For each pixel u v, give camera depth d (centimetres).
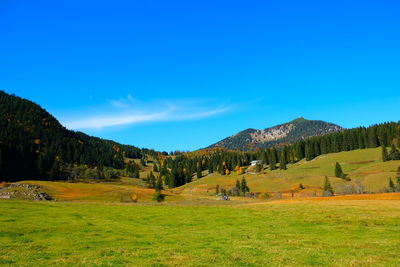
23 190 8669
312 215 4225
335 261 1972
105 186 14738
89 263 1878
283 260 2002
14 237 2611
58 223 3372
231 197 13525
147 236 2917
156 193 10331
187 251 2278
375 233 3041
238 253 2202
